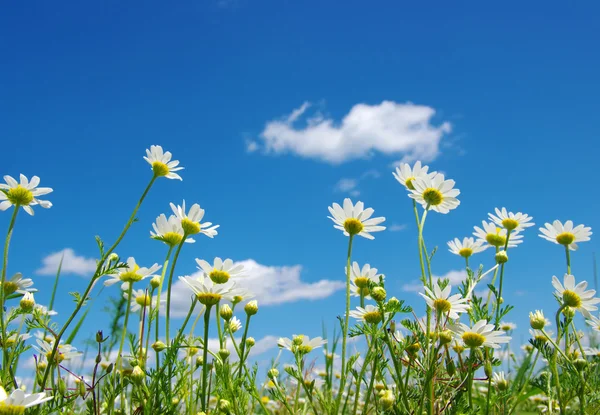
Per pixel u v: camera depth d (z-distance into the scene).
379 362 0.47
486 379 0.45
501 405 0.50
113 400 0.47
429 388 0.43
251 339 0.54
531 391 0.54
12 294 0.48
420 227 0.49
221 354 0.48
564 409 0.47
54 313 0.50
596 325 0.52
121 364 0.49
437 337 0.43
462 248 0.60
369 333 0.44
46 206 0.49
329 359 0.56
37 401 0.36
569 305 0.49
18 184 0.48
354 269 0.53
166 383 0.45
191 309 0.46
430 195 0.51
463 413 0.44
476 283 0.49
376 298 0.44
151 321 0.50
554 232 0.60
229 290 0.45
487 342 0.43
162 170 0.52
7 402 0.35
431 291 0.45
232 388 0.47
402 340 0.47
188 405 0.49
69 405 0.47
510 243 0.60
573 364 0.47
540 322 0.49
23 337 0.47
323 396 0.52
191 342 0.51
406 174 0.55
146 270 0.53
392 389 0.52
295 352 0.49
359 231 0.49
